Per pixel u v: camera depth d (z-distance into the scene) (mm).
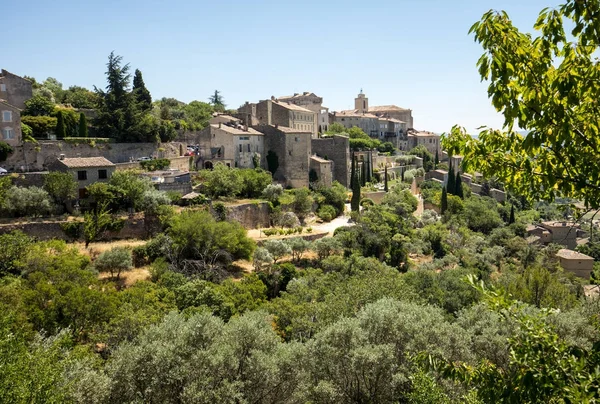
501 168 10391
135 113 85562
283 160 96625
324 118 147625
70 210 58156
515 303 9656
